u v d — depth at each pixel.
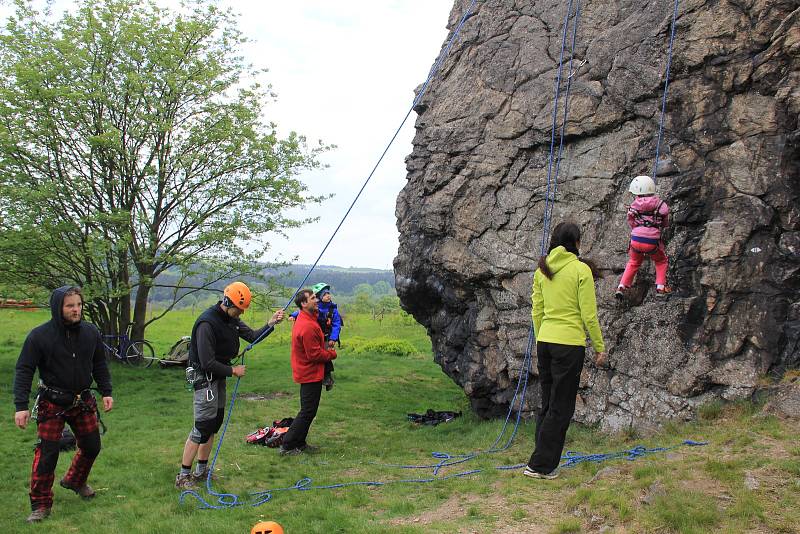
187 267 16.27
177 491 6.21
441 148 9.71
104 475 6.83
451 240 9.38
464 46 10.24
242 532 4.90
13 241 13.92
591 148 8.34
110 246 14.50
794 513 4.19
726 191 7.09
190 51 16.28
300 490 6.09
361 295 38.91
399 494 5.74
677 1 7.87
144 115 14.84
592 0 8.99
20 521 5.43
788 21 6.92
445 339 10.09
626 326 7.52
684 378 6.90
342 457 7.59
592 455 6.21
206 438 6.40
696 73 7.60
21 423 5.33
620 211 7.89
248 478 6.67
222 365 6.24
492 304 9.12
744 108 7.20
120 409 10.98
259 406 11.27
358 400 12.16
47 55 14.36
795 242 6.66
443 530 4.57
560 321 5.57
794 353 6.43
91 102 15.18
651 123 7.90
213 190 16.00
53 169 15.12
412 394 13.01
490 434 8.07
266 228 16.42
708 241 7.07
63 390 5.56
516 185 8.90
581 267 5.52
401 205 10.44
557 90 8.73
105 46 15.28
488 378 8.97
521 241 8.66
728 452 5.40
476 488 5.58
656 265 6.86
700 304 7.02
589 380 7.68
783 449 5.21
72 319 5.53
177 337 24.58
